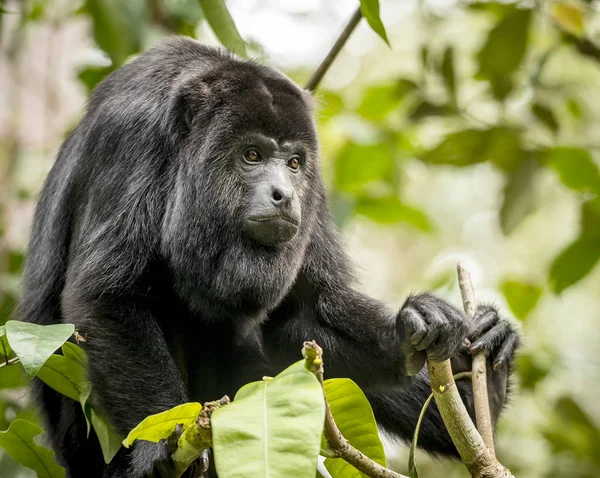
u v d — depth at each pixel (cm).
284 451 461
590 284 2542
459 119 1249
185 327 904
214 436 468
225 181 845
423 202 2636
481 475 602
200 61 891
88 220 832
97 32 1006
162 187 850
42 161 1326
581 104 1402
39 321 895
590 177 1192
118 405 745
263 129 845
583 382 1844
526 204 1185
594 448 1289
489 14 1316
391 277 2711
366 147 1413
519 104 1364
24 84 1345
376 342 880
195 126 852
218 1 916
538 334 2292
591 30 1352
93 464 864
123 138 842
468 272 755
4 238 1270
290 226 837
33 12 1250
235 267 848
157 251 846
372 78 2409
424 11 1330
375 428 602
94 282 793
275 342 962
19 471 967
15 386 902
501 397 823
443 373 601
